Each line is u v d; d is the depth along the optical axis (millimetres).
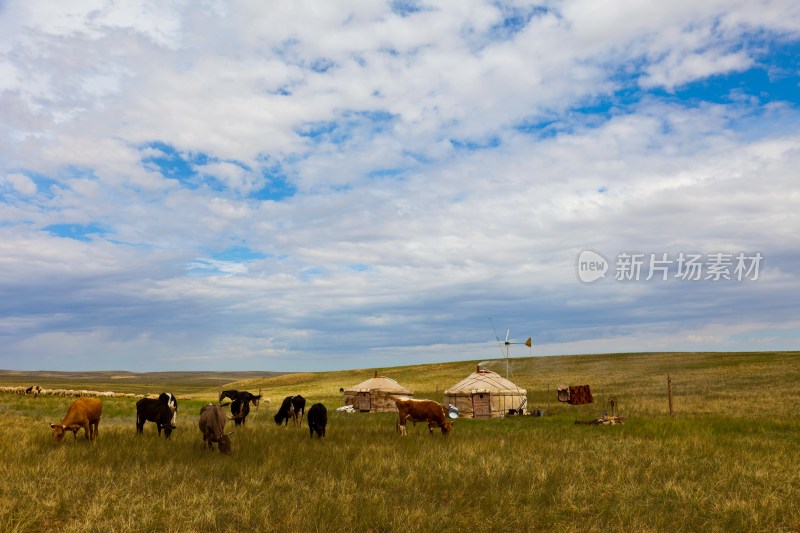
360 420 29141
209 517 8914
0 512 8984
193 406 39781
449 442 17906
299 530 8477
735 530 8656
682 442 17469
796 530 8734
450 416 32625
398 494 10820
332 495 10453
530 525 9047
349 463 13586
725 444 17344
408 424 25766
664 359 79812
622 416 28781
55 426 15664
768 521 9016
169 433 17766
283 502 9805
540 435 20234
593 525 8875
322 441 17797
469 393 32938
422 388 65375
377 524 8891
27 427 19844
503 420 29766
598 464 13445
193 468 12539
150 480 11422
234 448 15398
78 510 9531
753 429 21797
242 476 11969
